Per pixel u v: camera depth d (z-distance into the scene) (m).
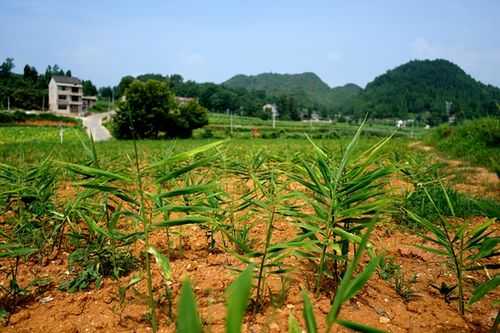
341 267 2.38
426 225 2.03
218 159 3.42
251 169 3.20
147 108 46.56
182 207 1.56
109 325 1.79
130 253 2.54
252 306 1.95
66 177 6.23
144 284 2.23
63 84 96.88
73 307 1.96
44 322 1.83
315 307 1.94
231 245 2.96
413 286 2.33
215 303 1.98
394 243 3.14
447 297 2.17
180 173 1.49
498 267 1.79
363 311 1.95
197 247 2.93
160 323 1.81
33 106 94.50
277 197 2.02
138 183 1.51
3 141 34.94
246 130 71.00
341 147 2.61
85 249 2.44
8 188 3.18
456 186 6.13
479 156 9.67
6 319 1.85
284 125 96.12
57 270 2.47
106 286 2.21
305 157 2.97
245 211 3.82
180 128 50.34
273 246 1.71
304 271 2.43
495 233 3.44
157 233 3.24
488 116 13.76
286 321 1.81
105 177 1.63
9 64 108.81
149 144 23.17
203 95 141.38
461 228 1.87
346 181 1.95
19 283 2.26
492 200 4.63
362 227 1.92
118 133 46.62
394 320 1.88
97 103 124.06
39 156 11.65
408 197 3.64
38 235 2.70
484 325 1.86
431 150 14.12
